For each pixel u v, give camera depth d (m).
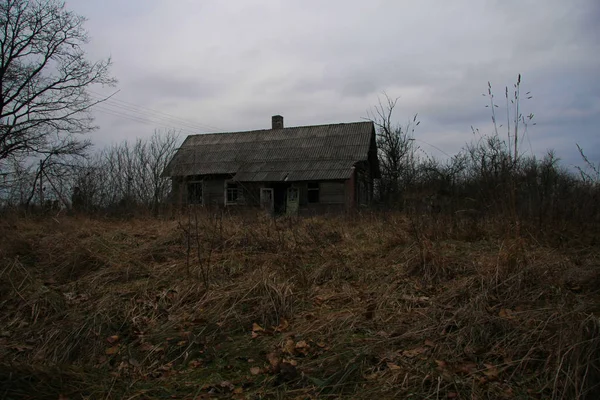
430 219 7.77
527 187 7.41
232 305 4.50
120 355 3.76
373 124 23.92
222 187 23.20
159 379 3.34
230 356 3.63
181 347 3.82
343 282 5.37
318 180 20.91
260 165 22.88
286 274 5.50
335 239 7.87
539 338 3.29
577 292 4.25
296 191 22.45
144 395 3.07
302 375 3.16
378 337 3.69
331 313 4.30
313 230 8.02
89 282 5.59
